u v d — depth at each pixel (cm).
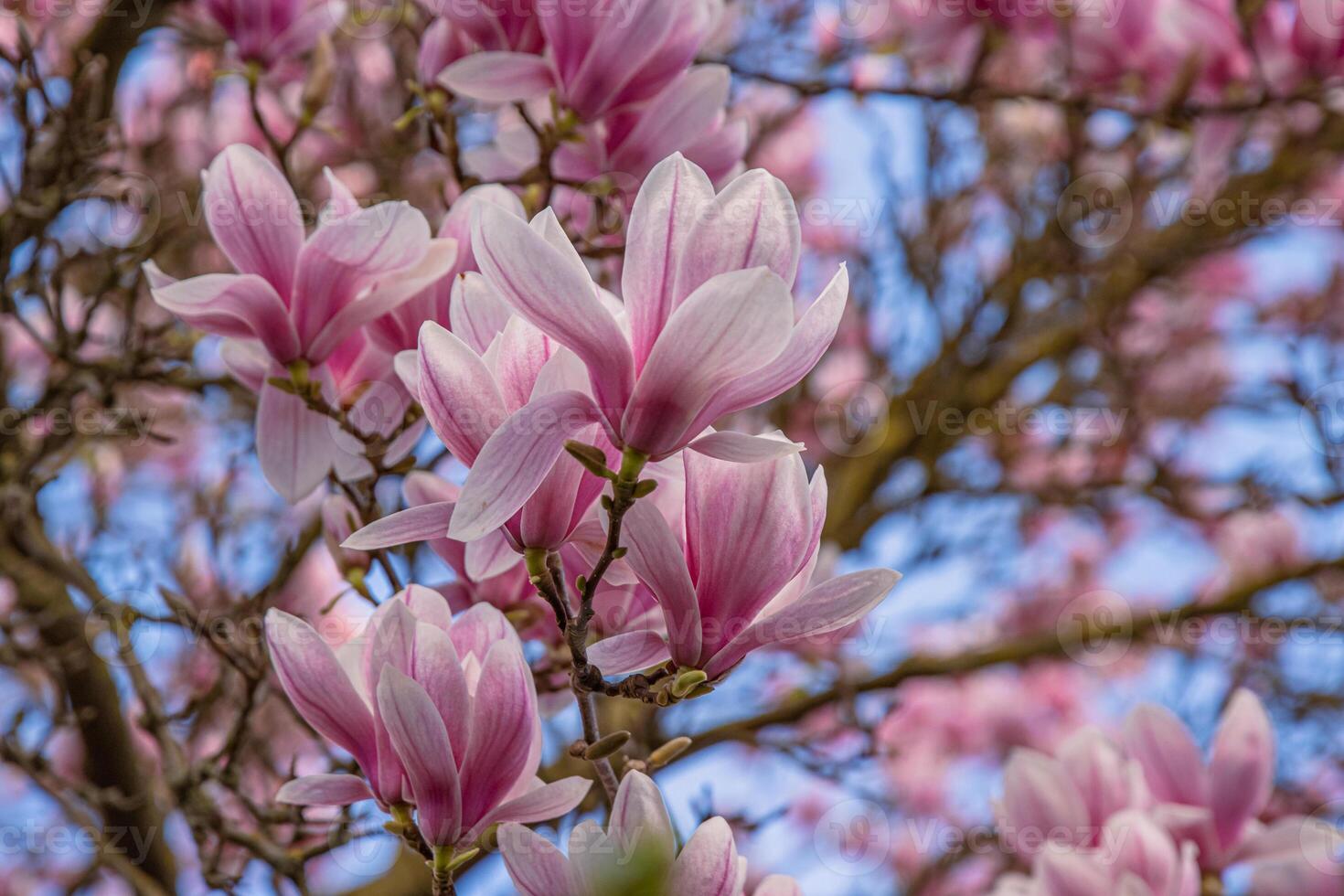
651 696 176
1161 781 359
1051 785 361
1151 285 769
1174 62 473
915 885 552
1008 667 637
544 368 166
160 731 370
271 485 259
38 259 402
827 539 692
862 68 564
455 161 331
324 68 333
